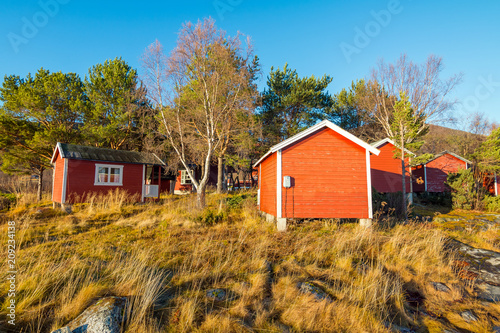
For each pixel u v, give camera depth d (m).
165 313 4.51
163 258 6.99
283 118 26.45
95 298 4.56
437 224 13.00
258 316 4.53
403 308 5.36
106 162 17.56
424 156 14.54
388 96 30.92
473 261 8.23
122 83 24.30
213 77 15.82
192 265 6.63
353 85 32.78
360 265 7.22
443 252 8.59
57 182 17.48
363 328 4.49
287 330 4.28
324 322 4.58
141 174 19.00
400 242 9.05
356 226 11.16
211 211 12.38
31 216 12.51
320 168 11.59
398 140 15.53
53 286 4.94
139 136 24.95
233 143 23.34
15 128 18.80
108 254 7.04
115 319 3.90
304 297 5.20
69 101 21.94
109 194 17.20
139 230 10.00
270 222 12.46
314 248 8.39
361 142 11.55
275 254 7.85
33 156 20.41
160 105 16.48
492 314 5.47
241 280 6.01
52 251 6.96
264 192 14.54
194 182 15.80
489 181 25.38
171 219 11.88
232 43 16.19
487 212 17.34
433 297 6.04
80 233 9.82
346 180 11.59
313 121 26.77
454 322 5.14
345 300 5.32
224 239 9.09
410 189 18.95
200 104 18.61
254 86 17.98
